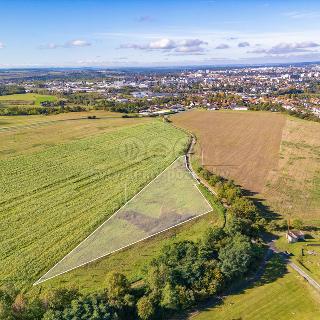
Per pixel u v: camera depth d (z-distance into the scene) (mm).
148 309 40969
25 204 70625
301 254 54875
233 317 42500
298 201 75250
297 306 44375
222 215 65250
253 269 50938
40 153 103312
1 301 39656
